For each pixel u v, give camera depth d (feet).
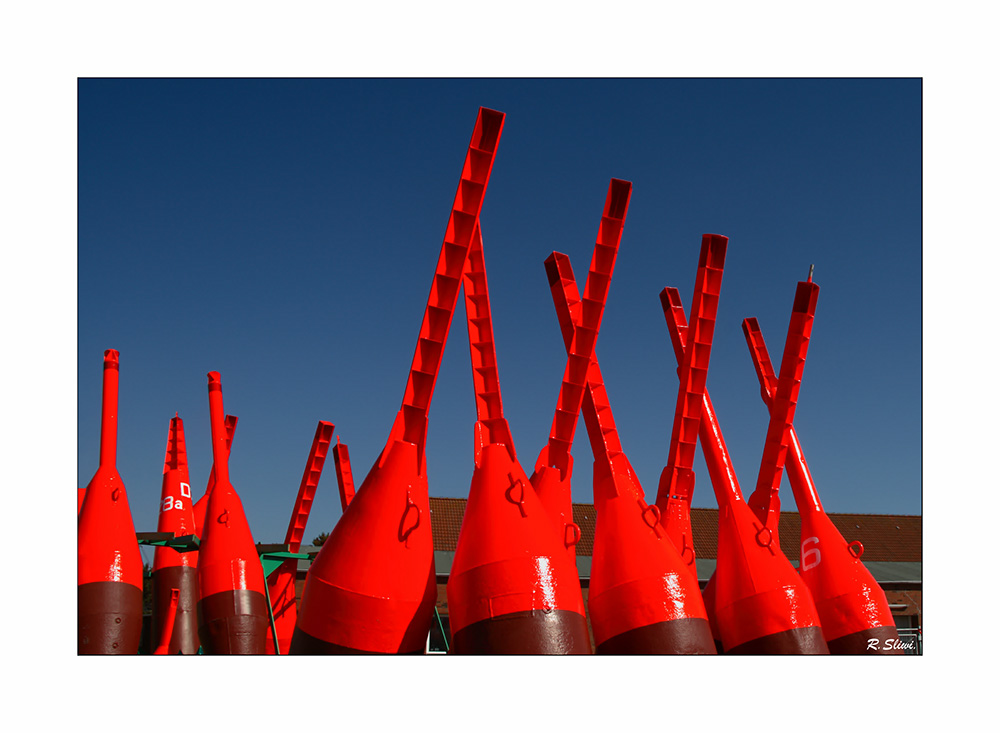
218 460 68.80
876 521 141.59
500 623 34.24
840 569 53.78
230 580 62.69
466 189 38.55
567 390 43.37
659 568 40.01
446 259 38.17
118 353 59.47
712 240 50.42
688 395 49.62
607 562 40.93
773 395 63.87
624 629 38.99
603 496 43.14
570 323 47.57
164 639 70.28
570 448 43.27
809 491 57.62
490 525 36.47
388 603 34.96
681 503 48.93
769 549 46.78
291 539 78.84
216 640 61.16
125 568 53.98
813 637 44.52
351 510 37.04
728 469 49.73
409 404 37.52
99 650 51.42
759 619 44.70
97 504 55.01
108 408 57.93
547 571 35.47
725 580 47.03
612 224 43.86
